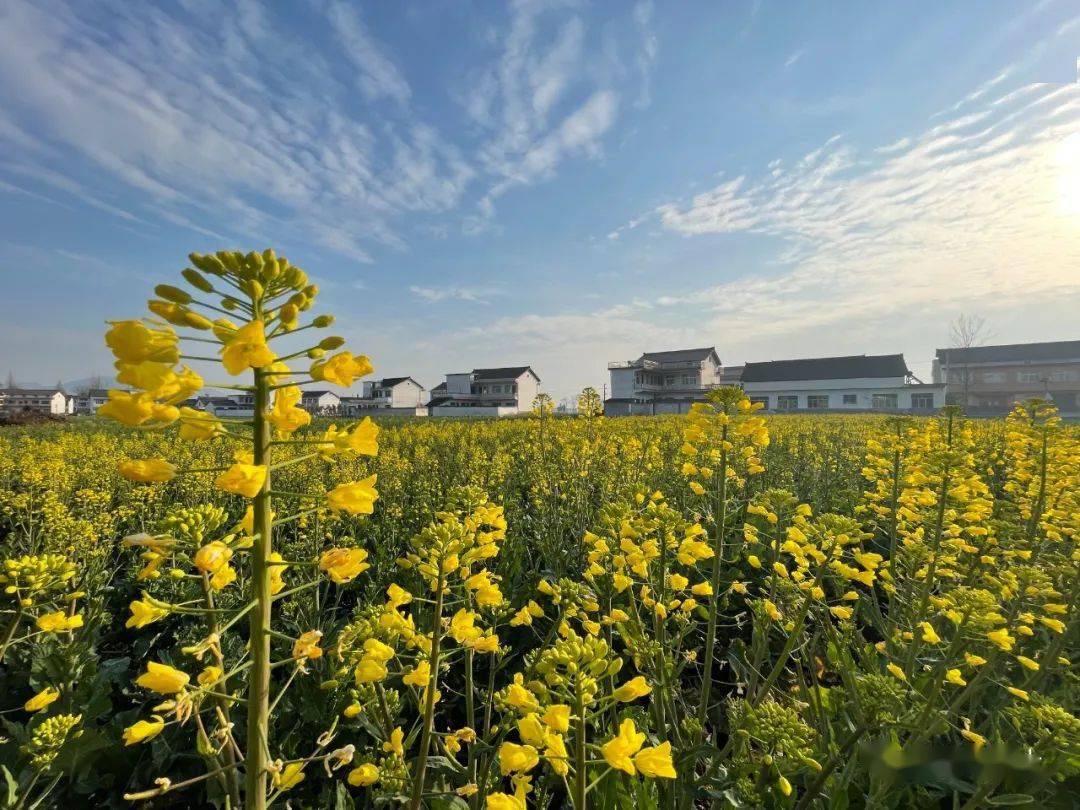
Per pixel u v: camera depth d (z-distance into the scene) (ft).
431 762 7.39
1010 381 174.50
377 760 7.73
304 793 9.34
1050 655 9.51
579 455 26.73
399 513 21.18
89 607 13.48
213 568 4.16
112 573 16.24
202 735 5.35
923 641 10.28
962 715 9.61
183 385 4.17
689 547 8.86
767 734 6.39
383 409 222.28
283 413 4.58
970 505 11.70
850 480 28.86
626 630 8.75
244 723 10.12
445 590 6.66
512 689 5.35
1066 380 166.71
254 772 4.30
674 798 7.36
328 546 17.58
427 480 28.76
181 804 9.34
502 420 80.33
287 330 4.98
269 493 4.41
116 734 9.87
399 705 8.05
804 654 10.94
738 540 17.42
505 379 226.58
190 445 37.47
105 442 41.75
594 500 23.71
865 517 19.26
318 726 9.80
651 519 9.09
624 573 9.06
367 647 5.75
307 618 13.12
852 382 172.24
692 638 14.05
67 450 38.04
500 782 7.52
